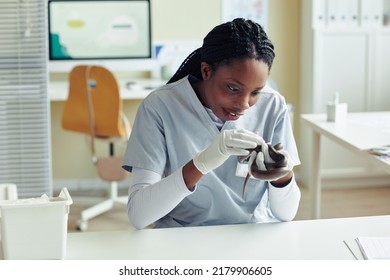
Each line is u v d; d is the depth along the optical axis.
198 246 1.62
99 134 4.05
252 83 1.62
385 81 4.68
